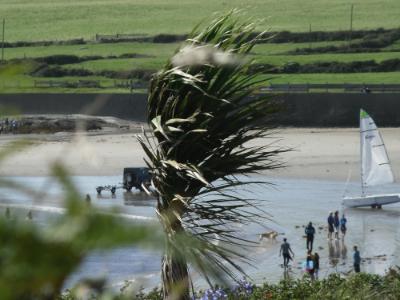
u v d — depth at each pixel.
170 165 47.84
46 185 8.08
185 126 49.41
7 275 6.83
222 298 55.81
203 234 47.44
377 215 190.75
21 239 6.89
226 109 49.66
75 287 8.72
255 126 50.62
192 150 49.31
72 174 7.71
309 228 152.12
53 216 7.30
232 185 50.25
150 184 50.31
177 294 11.09
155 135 50.16
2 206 7.91
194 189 49.00
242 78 49.97
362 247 155.00
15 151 8.75
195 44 47.28
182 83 48.84
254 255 137.00
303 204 198.50
